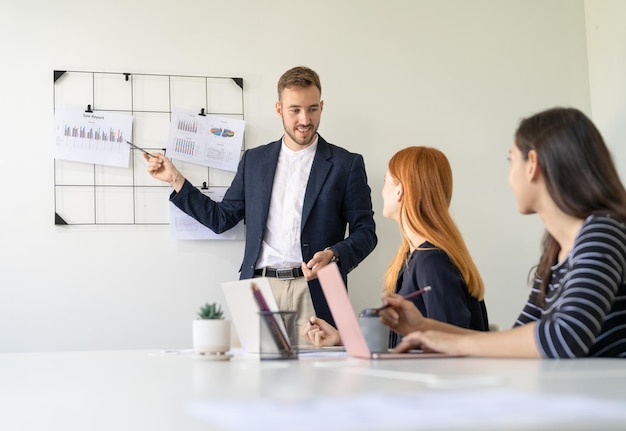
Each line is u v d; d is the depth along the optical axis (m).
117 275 3.48
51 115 3.47
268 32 3.69
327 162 3.44
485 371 0.96
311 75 3.36
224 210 3.47
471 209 3.84
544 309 1.53
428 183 2.14
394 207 2.22
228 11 3.66
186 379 1.08
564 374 0.89
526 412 0.58
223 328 1.56
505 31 3.95
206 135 3.60
